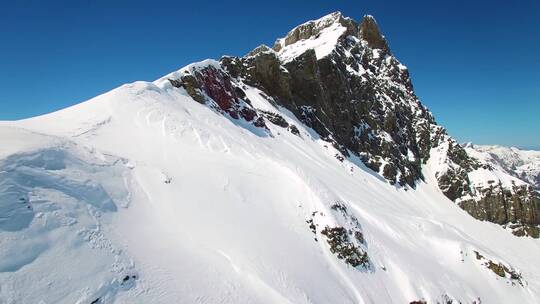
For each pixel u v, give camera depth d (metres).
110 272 15.02
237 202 25.94
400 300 26.94
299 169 34.62
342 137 77.31
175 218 21.25
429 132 100.56
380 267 28.88
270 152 41.53
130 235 17.91
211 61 53.09
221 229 21.97
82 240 15.64
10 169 15.83
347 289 23.83
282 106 69.88
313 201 30.05
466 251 40.91
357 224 32.31
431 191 84.38
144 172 24.08
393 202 59.69
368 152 80.19
